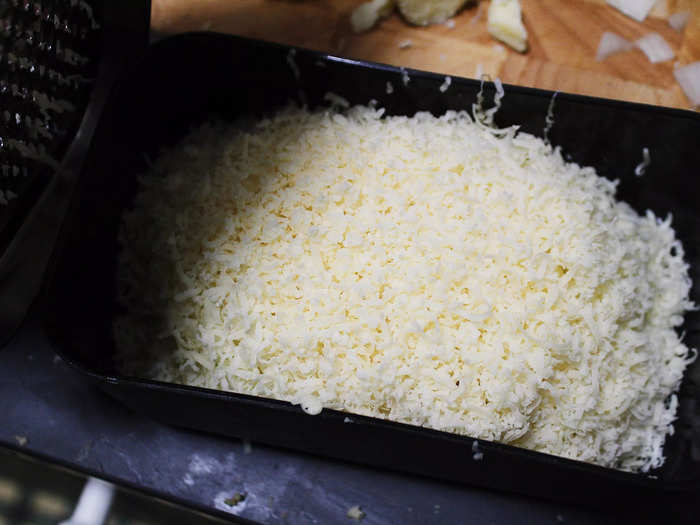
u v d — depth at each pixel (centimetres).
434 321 32
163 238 36
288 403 30
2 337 36
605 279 33
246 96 40
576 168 38
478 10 44
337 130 37
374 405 32
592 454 33
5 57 32
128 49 39
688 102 42
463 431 32
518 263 33
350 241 33
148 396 31
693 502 33
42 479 44
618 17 44
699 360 36
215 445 35
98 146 34
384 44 43
